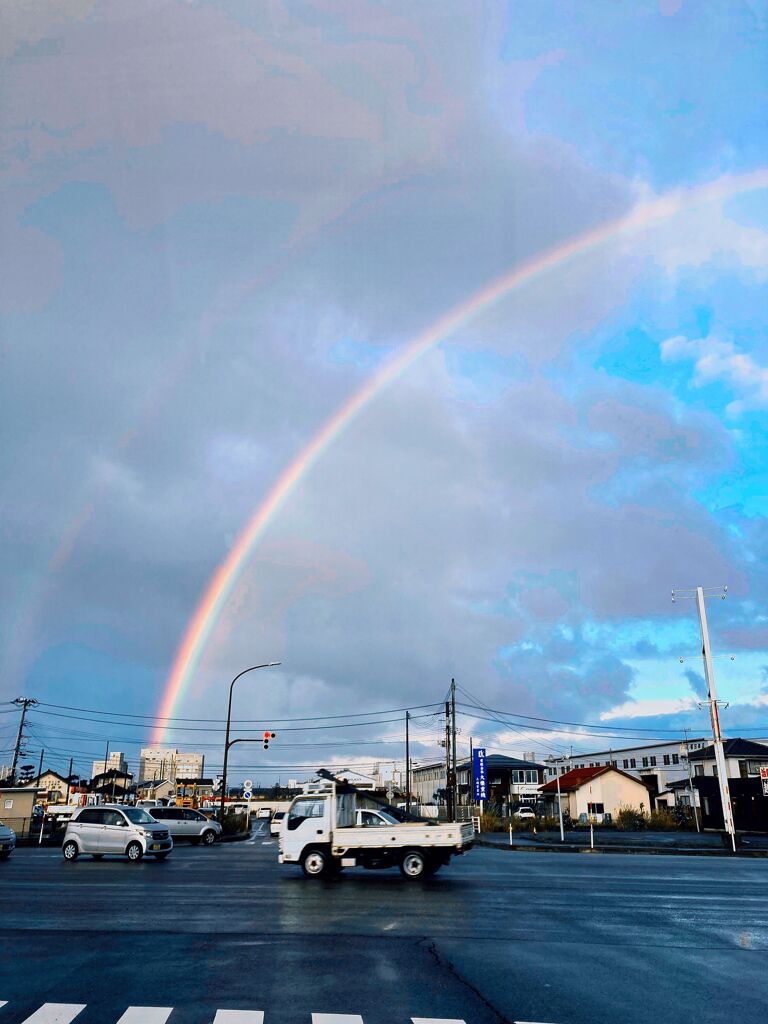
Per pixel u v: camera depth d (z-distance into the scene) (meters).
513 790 89.44
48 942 10.45
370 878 19.81
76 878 19.70
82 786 76.38
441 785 103.00
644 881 19.28
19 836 43.97
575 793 71.88
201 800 73.50
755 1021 6.92
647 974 8.73
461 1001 7.48
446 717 57.59
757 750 70.19
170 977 8.38
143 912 13.29
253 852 32.47
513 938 10.91
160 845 27.02
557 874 21.31
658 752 95.44
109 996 7.58
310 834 20.02
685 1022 6.88
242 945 10.22
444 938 10.82
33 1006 7.22
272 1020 6.80
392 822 21.73
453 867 23.98
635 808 71.94
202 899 15.16
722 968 9.09
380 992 7.79
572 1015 7.07
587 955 9.77
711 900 15.46
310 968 8.84
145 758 140.75
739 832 43.69
